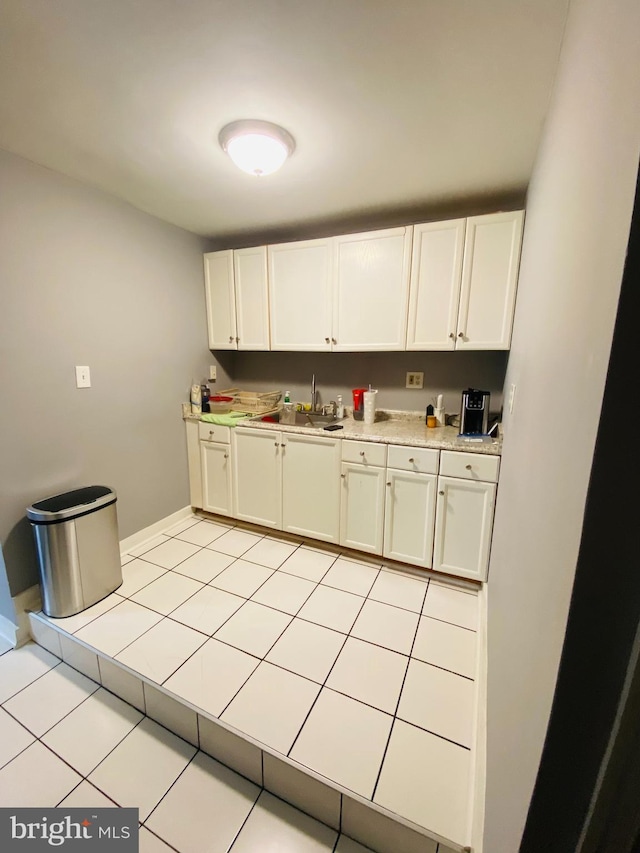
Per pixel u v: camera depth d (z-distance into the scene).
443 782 1.14
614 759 0.41
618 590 0.39
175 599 1.95
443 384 2.55
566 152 0.77
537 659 0.57
